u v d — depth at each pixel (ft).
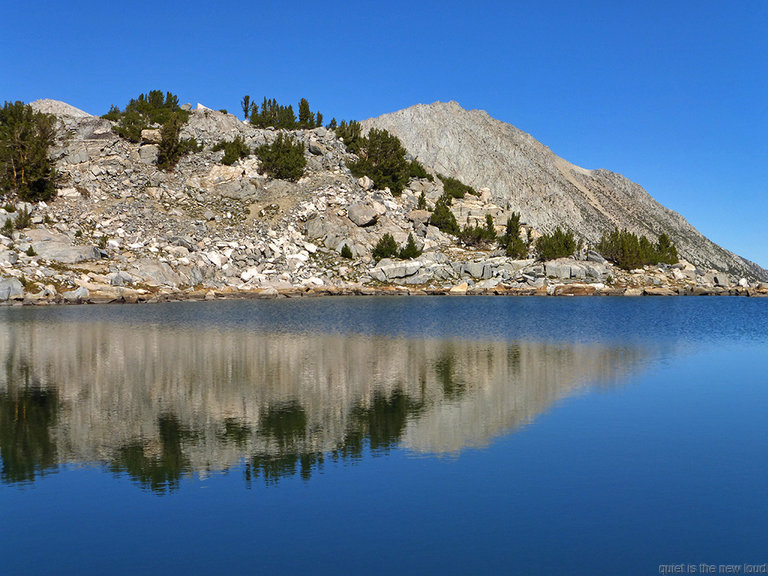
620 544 40.60
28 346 136.05
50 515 45.27
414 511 45.78
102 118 433.89
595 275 370.12
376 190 432.66
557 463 56.70
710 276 418.31
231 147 420.36
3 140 338.75
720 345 144.87
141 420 72.69
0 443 63.31
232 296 305.94
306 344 142.10
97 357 121.08
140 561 38.24
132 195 362.33
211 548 39.96
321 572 36.78
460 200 477.36
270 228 362.74
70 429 68.59
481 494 49.11
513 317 218.79
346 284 333.21
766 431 67.56
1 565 37.76
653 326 192.24
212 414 75.61
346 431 67.82
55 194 343.46
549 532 42.37
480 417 74.08
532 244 419.95
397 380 98.68
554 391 90.17
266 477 53.06
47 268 271.69
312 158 435.53
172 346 137.49
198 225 347.77
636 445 62.23
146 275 292.40
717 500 48.03
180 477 53.11
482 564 37.88
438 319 208.03
